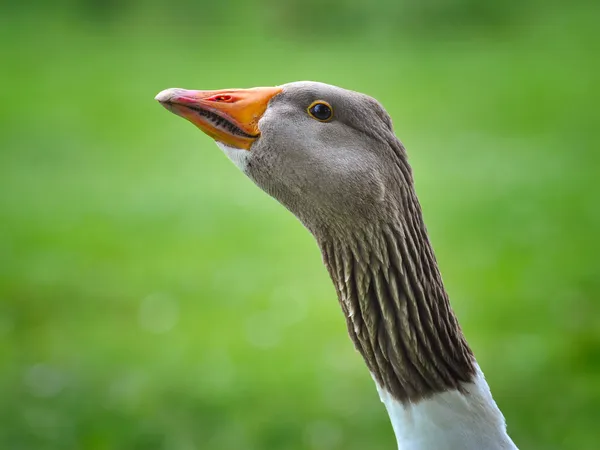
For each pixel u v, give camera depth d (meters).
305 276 14.51
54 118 25.34
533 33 34.16
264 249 15.83
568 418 9.49
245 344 11.97
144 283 14.40
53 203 18.64
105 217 17.75
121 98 27.38
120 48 34.12
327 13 36.44
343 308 5.33
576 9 36.53
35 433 9.52
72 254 15.81
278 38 34.94
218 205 18.36
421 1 35.97
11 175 20.56
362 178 5.10
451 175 19.34
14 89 28.61
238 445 9.26
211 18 37.81
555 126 23.25
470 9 35.97
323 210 5.20
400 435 5.12
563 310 12.44
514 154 20.91
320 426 9.53
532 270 14.06
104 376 11.03
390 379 5.15
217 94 5.52
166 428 9.62
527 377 10.48
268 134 5.30
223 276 14.60
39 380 10.87
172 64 31.36
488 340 11.57
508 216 16.70
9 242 16.39
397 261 5.11
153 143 23.14
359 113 5.23
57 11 39.16
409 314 5.10
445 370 5.05
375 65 30.31
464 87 27.28
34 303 13.64
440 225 16.33
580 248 14.99
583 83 27.44
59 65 31.77
